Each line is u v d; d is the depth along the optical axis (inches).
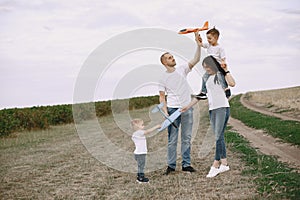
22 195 282.5
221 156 316.5
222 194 253.0
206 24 304.7
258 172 306.0
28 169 380.5
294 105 1132.5
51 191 289.3
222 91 302.5
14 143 607.8
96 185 298.5
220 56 306.2
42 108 988.6
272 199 234.5
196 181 291.6
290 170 311.4
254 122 739.4
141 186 286.4
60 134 722.8
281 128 583.8
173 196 254.4
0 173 365.4
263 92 2765.7
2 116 751.7
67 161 413.1
